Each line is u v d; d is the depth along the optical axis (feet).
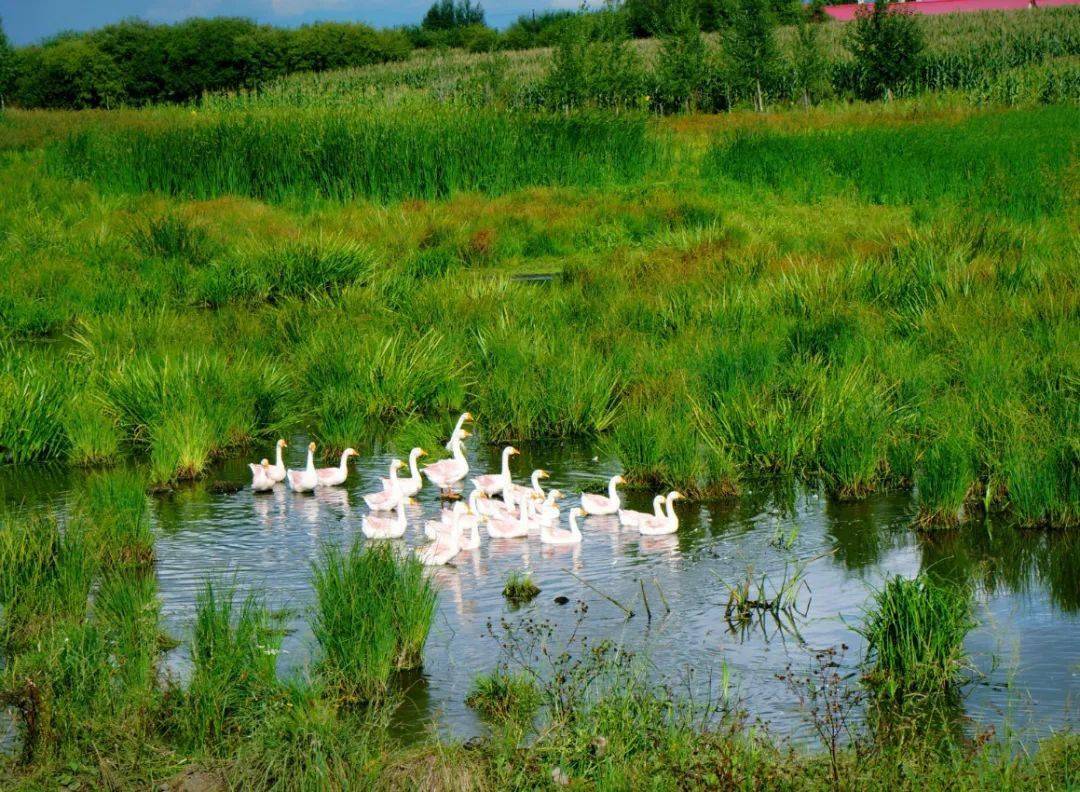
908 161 100.83
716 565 35.24
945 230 69.72
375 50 280.72
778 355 52.65
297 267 74.64
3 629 29.30
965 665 27.40
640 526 38.40
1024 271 59.93
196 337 61.52
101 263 82.17
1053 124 120.06
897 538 36.96
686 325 59.82
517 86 182.80
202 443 46.65
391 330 61.11
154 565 35.76
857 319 55.36
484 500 40.93
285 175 107.65
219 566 35.55
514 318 62.13
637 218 92.02
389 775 22.12
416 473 43.55
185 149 110.01
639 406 48.21
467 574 35.19
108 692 25.00
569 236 90.12
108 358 56.29
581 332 60.49
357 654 26.78
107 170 111.45
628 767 21.50
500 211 97.25
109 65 255.91
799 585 33.32
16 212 98.43
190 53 260.62
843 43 205.57
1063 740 22.90
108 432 48.11
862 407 44.52
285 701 24.59
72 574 31.42
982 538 36.58
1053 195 80.59
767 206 97.04
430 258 81.30
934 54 200.85
